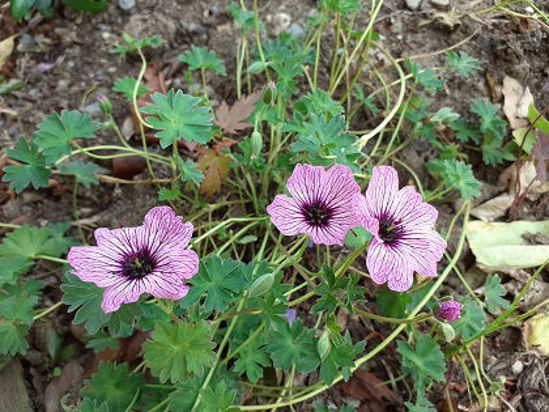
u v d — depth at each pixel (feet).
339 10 0.55
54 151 0.51
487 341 0.53
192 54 0.59
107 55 0.66
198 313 0.42
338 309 0.53
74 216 0.58
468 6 0.67
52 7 0.69
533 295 0.54
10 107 0.63
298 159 0.51
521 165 0.59
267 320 0.43
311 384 0.50
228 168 0.56
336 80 0.63
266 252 0.56
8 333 0.47
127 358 0.50
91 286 0.41
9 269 0.51
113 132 0.62
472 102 0.64
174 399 0.43
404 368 0.50
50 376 0.51
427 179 0.61
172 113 0.46
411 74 0.59
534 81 0.64
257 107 0.52
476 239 0.57
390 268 0.37
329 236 0.38
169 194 0.53
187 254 0.35
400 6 0.67
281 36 0.61
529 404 0.50
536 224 0.57
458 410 0.50
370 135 0.53
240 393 0.47
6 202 0.58
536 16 0.65
